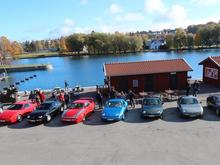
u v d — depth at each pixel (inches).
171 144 637.3
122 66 1272.1
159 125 784.3
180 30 5738.2
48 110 900.6
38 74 3105.3
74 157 599.2
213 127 743.1
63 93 1189.7
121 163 555.5
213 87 1285.7
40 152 640.4
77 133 756.6
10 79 2886.3
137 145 642.8
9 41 5536.4
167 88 1240.2
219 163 533.3
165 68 1236.5
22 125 872.9
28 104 981.8
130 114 920.9
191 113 816.9
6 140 737.6
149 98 918.4
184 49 5541.3
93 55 5285.4
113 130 762.8
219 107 836.0
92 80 2394.2
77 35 5511.8
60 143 688.4
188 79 1312.7
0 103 1157.7
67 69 3361.2
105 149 630.5
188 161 547.8
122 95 1083.3
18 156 626.8
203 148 606.5
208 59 1363.2
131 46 5354.3
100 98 1024.9
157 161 554.6
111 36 5354.3
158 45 6387.8
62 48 6520.7
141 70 1231.5
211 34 5226.4
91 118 903.1
